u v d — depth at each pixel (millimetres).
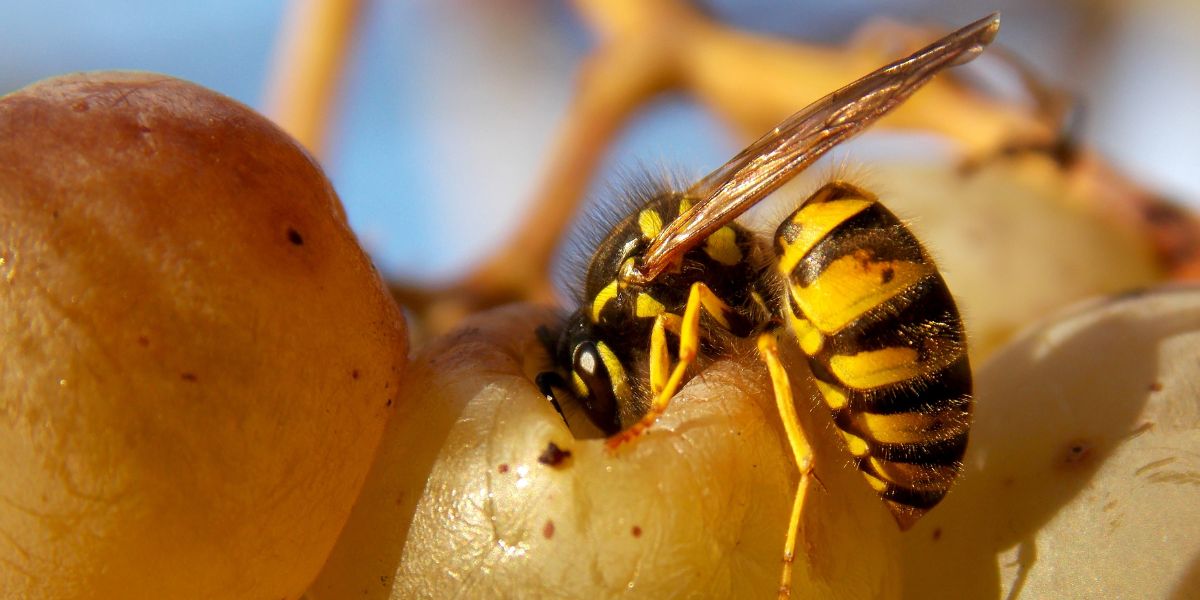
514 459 69
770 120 94
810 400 75
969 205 92
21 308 66
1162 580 72
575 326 78
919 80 78
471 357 72
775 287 79
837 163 83
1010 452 76
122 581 67
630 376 78
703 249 80
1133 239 91
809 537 71
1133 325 77
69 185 67
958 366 76
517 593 69
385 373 70
